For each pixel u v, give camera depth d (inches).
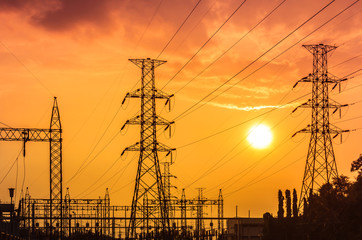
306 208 4881.9
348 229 4638.3
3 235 3545.8
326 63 4626.0
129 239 5103.3
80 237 7076.8
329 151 4616.1
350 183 5241.1
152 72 4675.2
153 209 5036.9
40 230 6373.0
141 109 4645.7
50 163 4859.7
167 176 6043.3
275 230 6151.6
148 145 4687.5
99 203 5974.4
